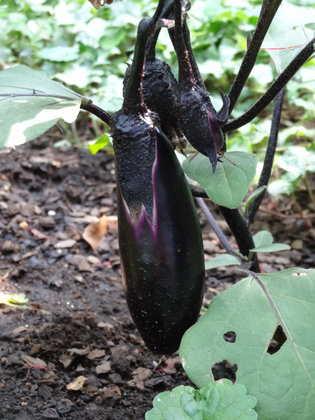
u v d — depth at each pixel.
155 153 0.36
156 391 0.50
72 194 0.83
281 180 0.76
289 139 0.88
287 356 0.37
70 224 0.77
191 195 0.38
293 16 0.49
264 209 0.81
